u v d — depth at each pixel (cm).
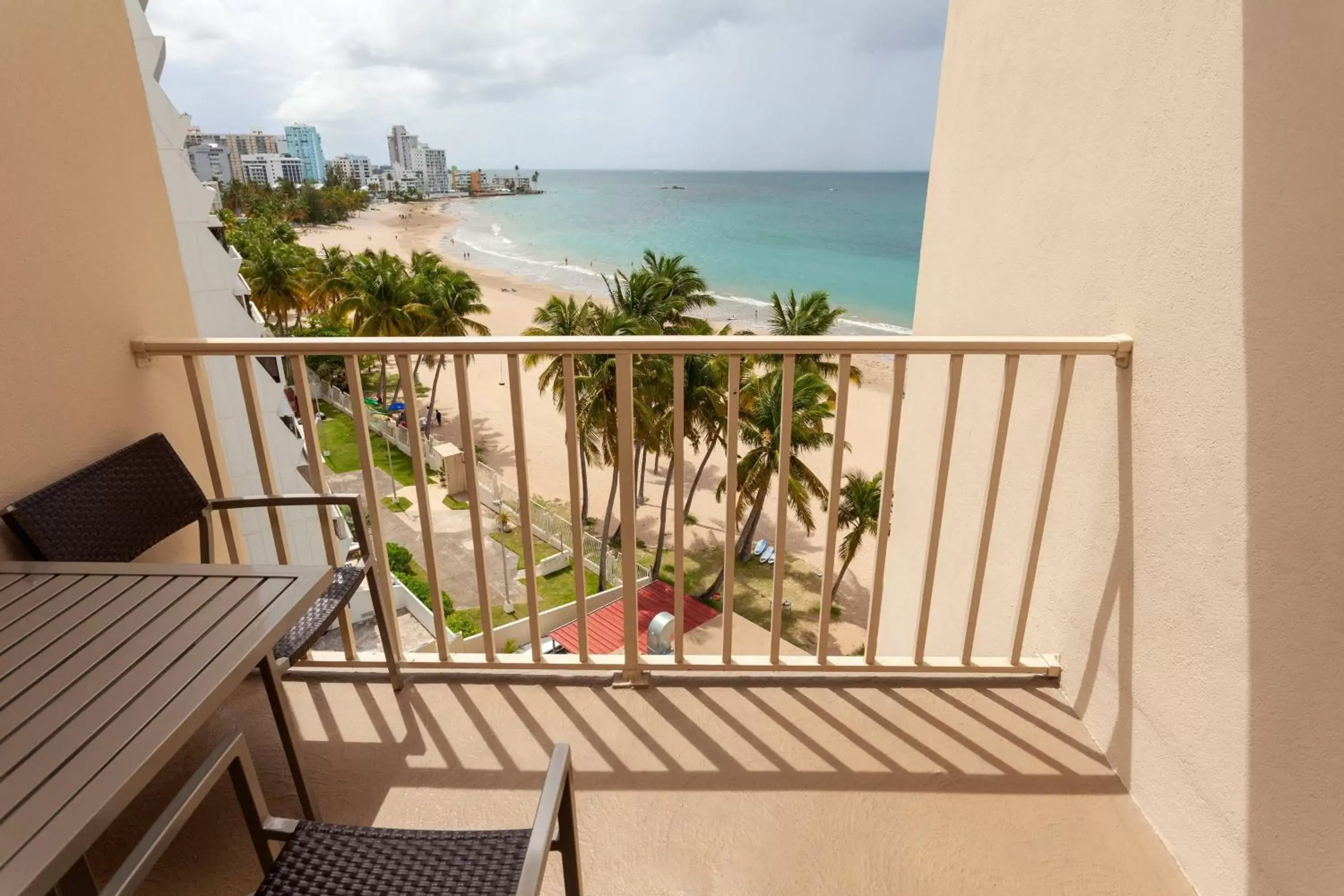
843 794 167
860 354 172
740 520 2314
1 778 79
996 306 241
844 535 1875
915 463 339
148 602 113
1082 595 189
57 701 92
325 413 3272
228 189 9531
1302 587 118
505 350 171
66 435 168
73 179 174
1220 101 136
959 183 277
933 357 308
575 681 202
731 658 204
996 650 241
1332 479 112
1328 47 111
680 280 2503
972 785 170
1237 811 134
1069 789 170
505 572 1872
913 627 342
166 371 206
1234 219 132
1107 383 175
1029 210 218
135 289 194
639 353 171
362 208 12569
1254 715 130
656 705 195
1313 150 114
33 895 67
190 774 170
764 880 147
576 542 191
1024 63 222
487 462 2753
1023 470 220
